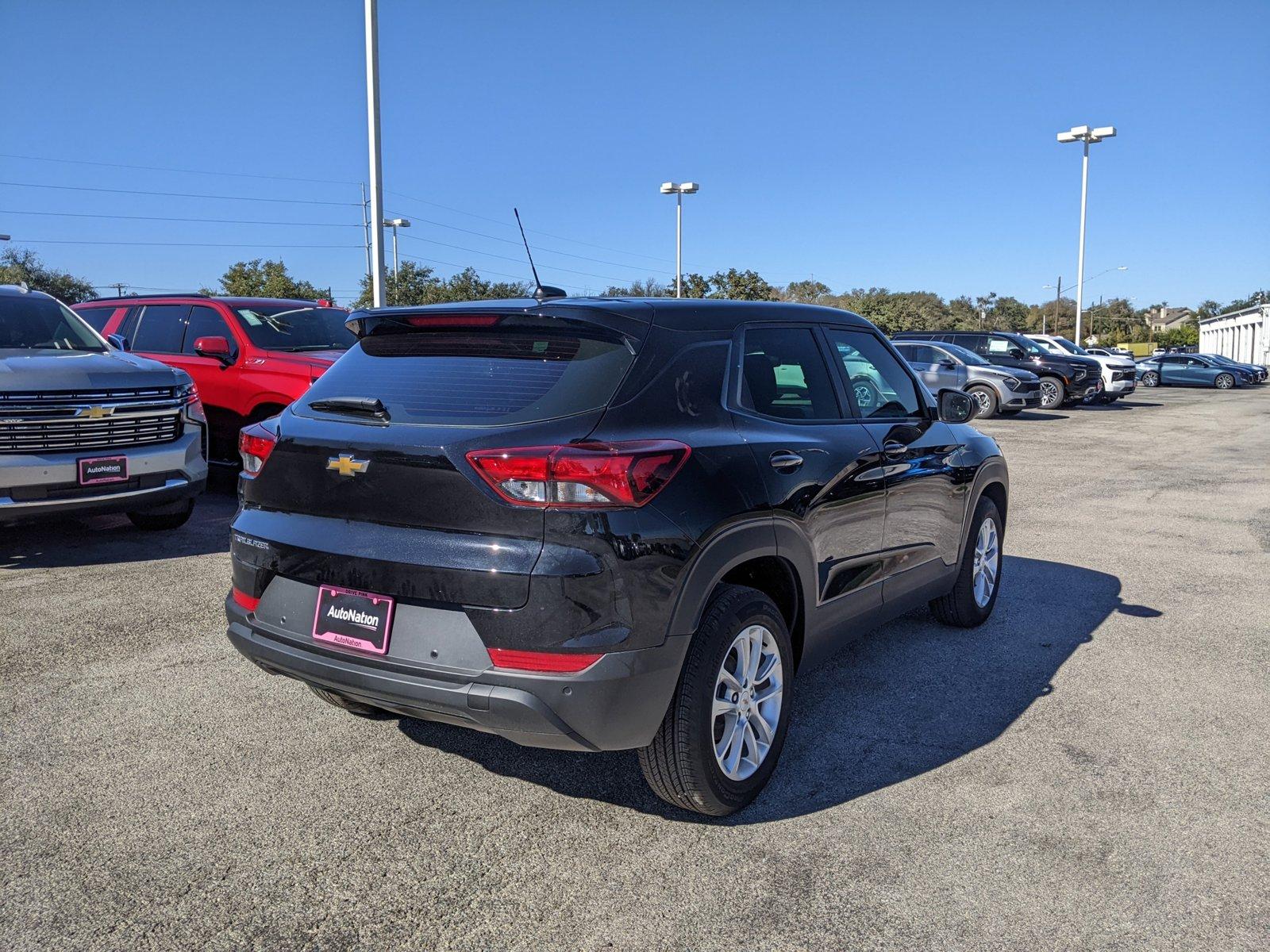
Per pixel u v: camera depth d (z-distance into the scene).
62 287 57.47
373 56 15.11
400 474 2.79
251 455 3.24
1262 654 4.84
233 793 3.28
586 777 3.44
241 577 3.21
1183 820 3.15
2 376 5.96
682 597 2.81
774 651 3.27
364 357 3.31
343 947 2.47
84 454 6.21
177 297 9.41
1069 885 2.77
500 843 2.99
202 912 2.61
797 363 3.76
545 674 2.65
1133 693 4.29
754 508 3.08
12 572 6.14
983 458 4.98
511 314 3.03
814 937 2.53
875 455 3.89
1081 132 39.88
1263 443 15.64
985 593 5.29
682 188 35.97
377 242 15.59
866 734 3.82
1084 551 7.32
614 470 2.67
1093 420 20.58
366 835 3.02
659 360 3.05
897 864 2.88
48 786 3.31
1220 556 7.16
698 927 2.57
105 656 4.59
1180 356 38.50
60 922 2.56
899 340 22.64
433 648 2.73
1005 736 3.81
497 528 2.67
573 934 2.54
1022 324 114.69
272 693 4.17
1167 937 2.53
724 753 3.08
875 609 4.06
